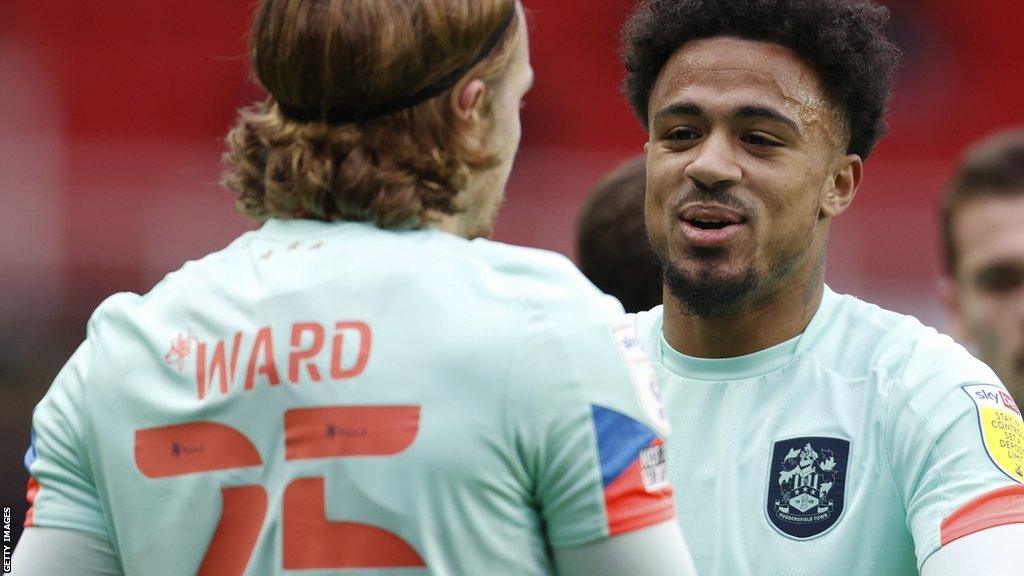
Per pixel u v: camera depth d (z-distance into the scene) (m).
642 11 7.36
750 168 6.73
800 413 6.82
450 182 5.50
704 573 6.64
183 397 5.42
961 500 6.04
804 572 6.43
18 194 23.80
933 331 6.98
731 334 7.09
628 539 5.11
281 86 5.48
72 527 5.60
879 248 22.98
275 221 5.73
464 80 5.48
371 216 5.49
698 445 7.00
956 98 30.81
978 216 10.00
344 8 5.30
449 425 5.09
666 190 6.92
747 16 6.77
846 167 7.17
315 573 5.12
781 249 6.82
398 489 5.09
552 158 24.52
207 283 5.64
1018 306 9.90
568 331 5.22
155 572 5.39
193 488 5.34
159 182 23.86
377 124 5.43
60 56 29.69
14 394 20.81
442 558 5.09
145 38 29.89
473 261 5.42
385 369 5.17
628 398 5.22
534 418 5.11
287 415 5.24
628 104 7.80
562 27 30.17
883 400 6.59
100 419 5.55
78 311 22.88
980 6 30.92
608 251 10.04
